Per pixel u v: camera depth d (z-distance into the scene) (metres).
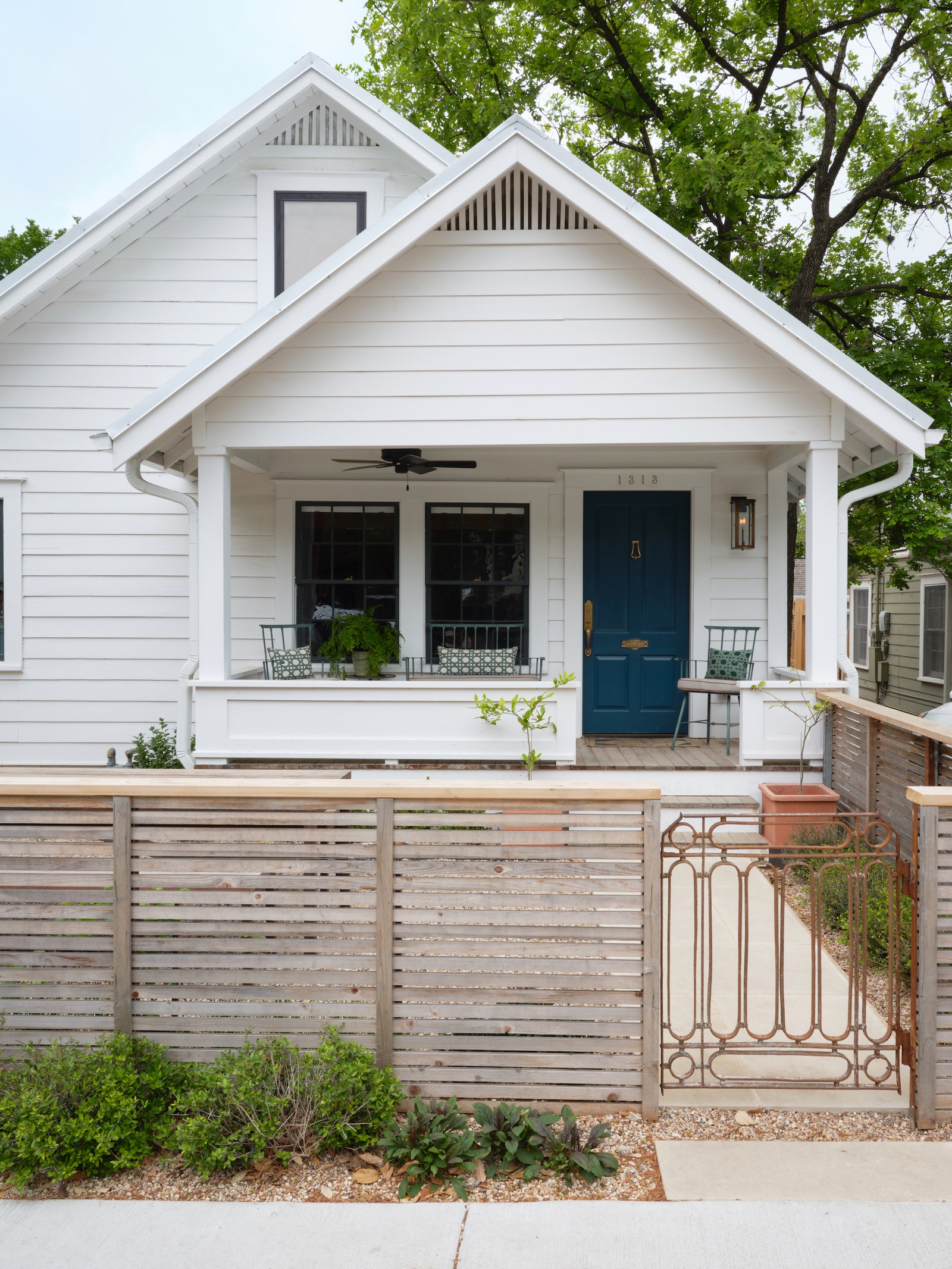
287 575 8.95
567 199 6.28
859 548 14.05
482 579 9.11
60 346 8.77
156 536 8.87
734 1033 3.47
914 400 12.68
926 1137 3.20
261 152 8.88
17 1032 3.44
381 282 6.62
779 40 13.20
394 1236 2.69
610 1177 2.96
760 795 6.99
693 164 12.41
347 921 3.34
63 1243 2.68
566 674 6.92
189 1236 2.70
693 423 6.63
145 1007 3.39
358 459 8.74
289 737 7.00
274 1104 3.02
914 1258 2.57
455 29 14.23
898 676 17.20
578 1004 3.30
